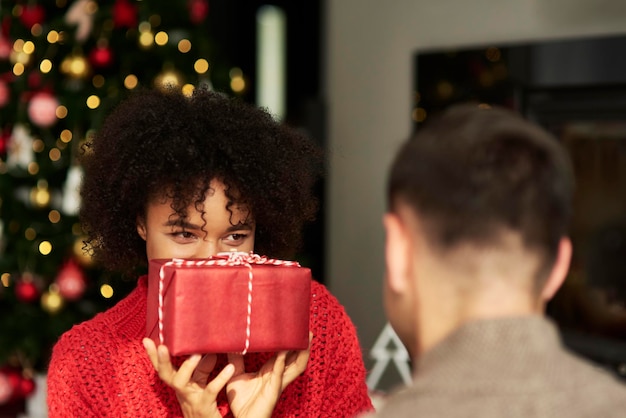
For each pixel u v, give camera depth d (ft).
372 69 13.44
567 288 11.80
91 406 4.01
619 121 11.46
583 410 2.23
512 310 2.39
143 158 4.18
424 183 2.44
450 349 2.36
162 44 9.82
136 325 4.24
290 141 4.68
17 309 10.09
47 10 10.75
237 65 15.84
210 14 15.48
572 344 11.70
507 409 2.22
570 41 11.60
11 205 9.99
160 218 4.17
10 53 10.28
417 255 2.48
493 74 12.17
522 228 2.36
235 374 3.95
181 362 4.06
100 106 9.38
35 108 9.39
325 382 4.44
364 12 13.51
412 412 2.29
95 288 10.11
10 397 10.30
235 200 4.18
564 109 11.82
